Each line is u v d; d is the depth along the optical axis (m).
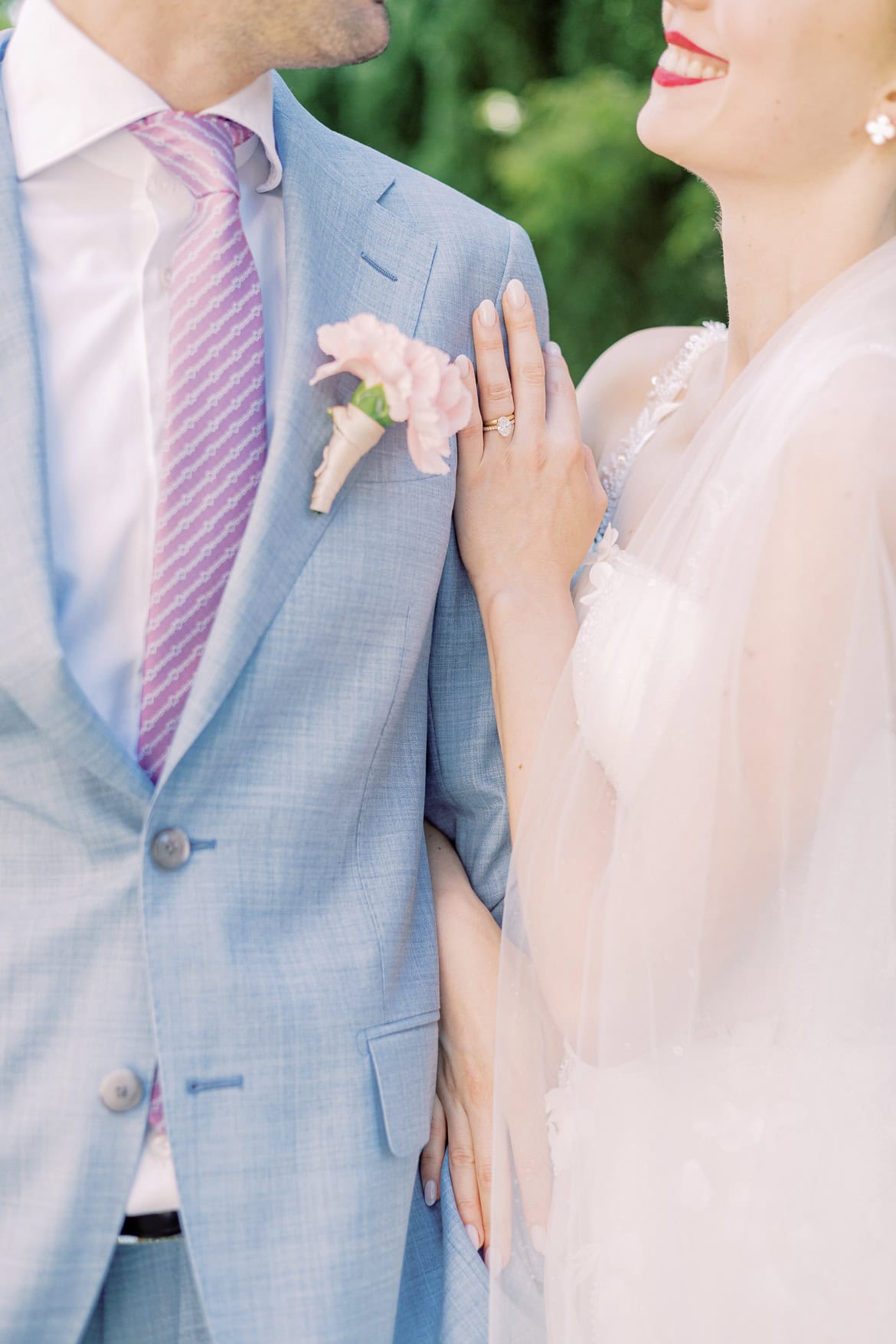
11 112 1.81
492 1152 1.96
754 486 1.86
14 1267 1.64
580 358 6.75
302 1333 1.70
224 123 1.85
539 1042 2.00
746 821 1.80
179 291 1.78
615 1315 1.86
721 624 1.82
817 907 1.87
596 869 1.93
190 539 1.76
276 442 1.78
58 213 1.82
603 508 2.20
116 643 1.79
